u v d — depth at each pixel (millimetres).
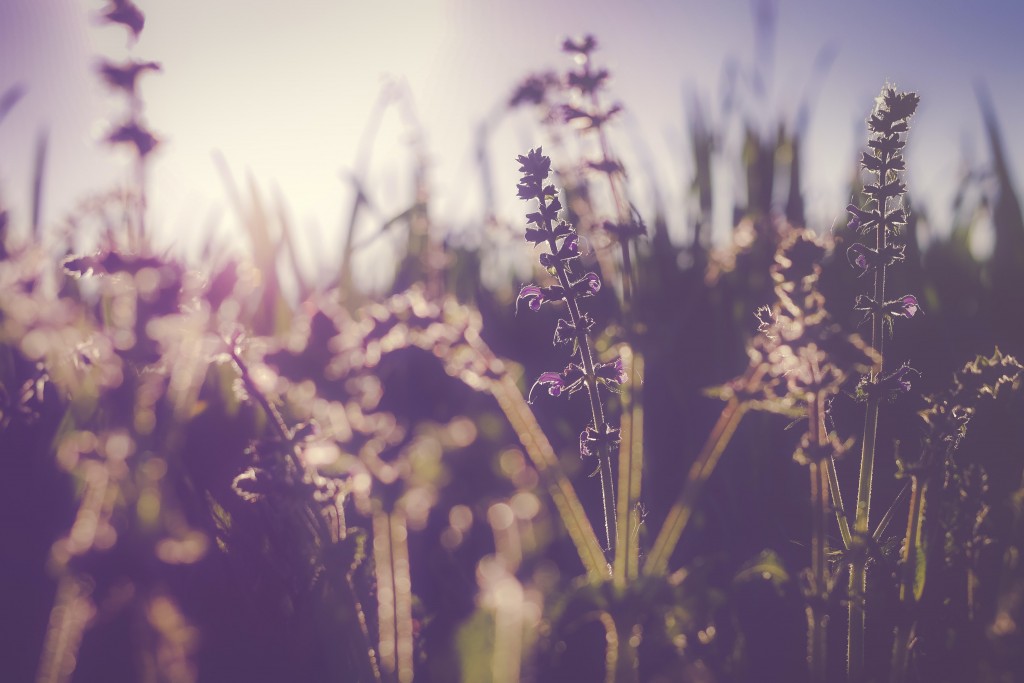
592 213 853
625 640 641
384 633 670
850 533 714
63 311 855
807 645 752
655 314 1053
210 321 666
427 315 678
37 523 770
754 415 877
